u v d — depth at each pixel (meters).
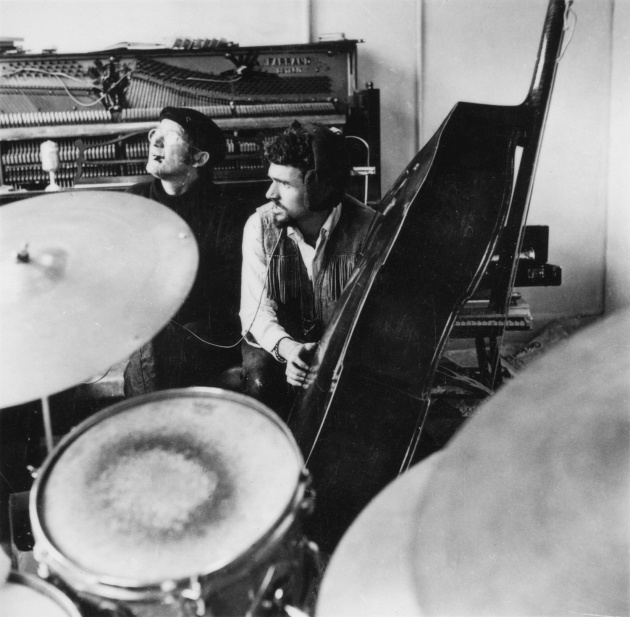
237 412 1.23
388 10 3.15
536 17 3.19
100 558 0.92
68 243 1.15
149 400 1.27
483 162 1.47
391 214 1.75
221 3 3.06
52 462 1.12
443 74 3.25
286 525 0.97
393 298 1.47
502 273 2.17
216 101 2.91
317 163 1.75
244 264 2.03
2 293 1.06
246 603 0.95
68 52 2.78
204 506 1.01
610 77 3.22
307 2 3.08
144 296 1.08
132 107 2.89
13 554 1.34
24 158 2.90
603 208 3.38
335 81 2.92
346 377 1.48
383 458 1.52
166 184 2.32
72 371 0.97
